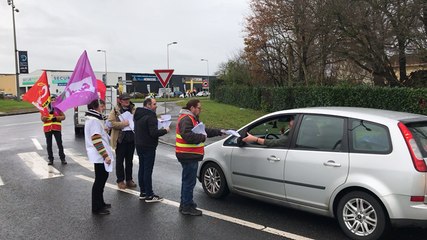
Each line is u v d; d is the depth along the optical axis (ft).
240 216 19.66
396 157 15.30
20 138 53.01
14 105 138.31
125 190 25.22
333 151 17.06
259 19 94.22
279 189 18.99
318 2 63.31
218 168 22.33
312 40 74.08
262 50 103.76
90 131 20.21
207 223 18.71
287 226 18.19
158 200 22.65
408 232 17.20
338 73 83.30
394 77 60.13
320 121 18.04
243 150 20.85
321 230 17.62
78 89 20.97
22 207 21.65
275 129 20.27
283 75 106.93
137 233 17.56
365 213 16.06
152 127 21.85
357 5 56.03
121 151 25.43
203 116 80.33
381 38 55.16
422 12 51.75
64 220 19.43
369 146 16.16
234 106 116.98
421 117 16.81
